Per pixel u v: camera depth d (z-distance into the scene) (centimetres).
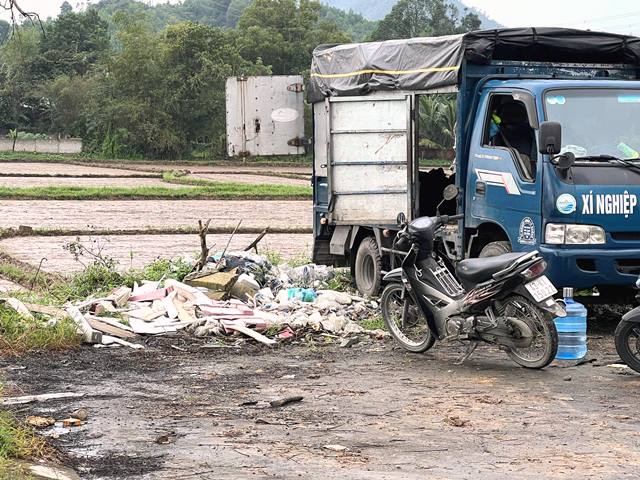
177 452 695
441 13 10731
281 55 9944
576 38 1307
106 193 3628
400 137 1418
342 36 10238
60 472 629
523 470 652
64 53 10019
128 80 8312
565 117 1182
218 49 8419
